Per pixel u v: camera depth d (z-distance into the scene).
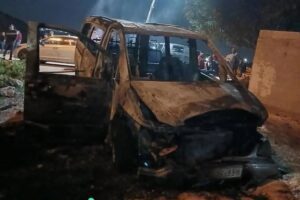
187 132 4.26
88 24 7.17
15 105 8.09
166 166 4.21
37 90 5.14
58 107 5.24
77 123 5.36
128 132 4.68
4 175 4.54
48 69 10.62
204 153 4.39
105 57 5.30
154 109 4.32
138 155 4.47
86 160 5.16
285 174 5.33
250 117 4.66
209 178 4.30
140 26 5.75
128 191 4.38
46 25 5.23
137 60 5.68
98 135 5.53
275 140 7.14
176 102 4.44
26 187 4.28
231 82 5.45
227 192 4.56
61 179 4.55
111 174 4.78
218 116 4.45
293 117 8.99
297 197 4.55
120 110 4.82
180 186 4.41
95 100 5.30
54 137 5.38
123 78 5.02
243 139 4.64
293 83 9.06
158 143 4.20
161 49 6.14
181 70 5.74
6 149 5.26
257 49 10.26
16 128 5.99
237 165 4.40
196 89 4.88
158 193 4.38
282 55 9.42
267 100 9.80
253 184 4.66
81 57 6.57
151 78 5.11
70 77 5.22
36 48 5.14
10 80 9.97
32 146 5.41
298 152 6.48
